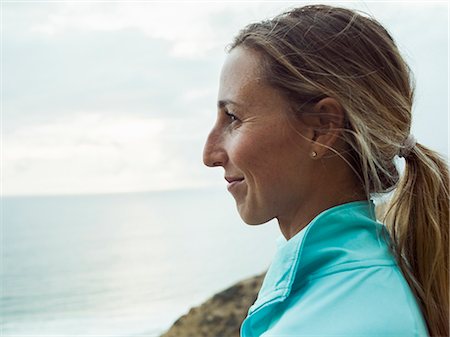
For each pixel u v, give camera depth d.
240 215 1.02
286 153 0.97
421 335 0.90
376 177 0.98
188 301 19.48
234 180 1.01
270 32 0.99
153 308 18.67
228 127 1.01
